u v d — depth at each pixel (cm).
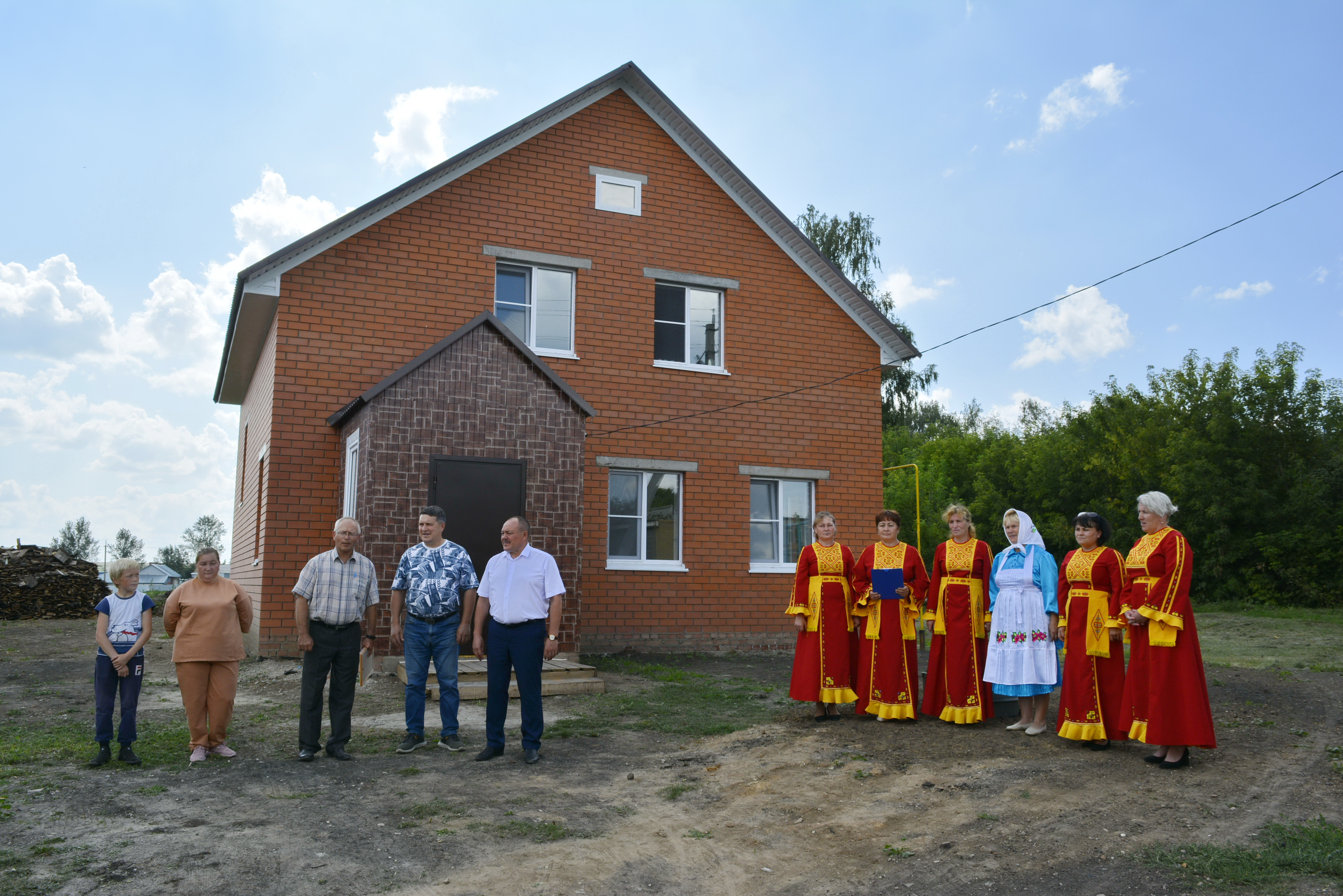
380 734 763
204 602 672
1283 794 557
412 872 453
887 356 1658
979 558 776
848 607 806
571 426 1174
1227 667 1219
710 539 1454
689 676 1138
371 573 706
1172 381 3139
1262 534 2725
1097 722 679
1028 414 5200
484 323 1134
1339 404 2791
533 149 1401
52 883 429
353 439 1141
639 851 488
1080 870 450
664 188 1486
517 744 739
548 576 695
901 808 554
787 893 435
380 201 1271
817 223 3209
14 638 1655
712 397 1480
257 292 1216
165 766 654
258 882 436
